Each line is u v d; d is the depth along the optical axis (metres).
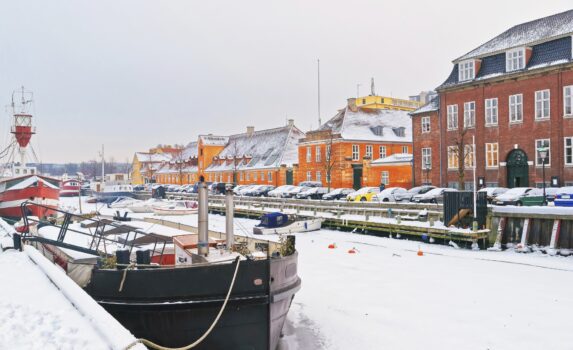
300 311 12.30
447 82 41.53
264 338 8.94
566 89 33.06
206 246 10.06
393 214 29.06
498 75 36.81
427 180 43.88
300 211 35.59
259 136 76.88
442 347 9.80
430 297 13.21
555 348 9.58
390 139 55.72
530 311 11.80
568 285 14.03
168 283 8.67
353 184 53.28
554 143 33.72
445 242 21.48
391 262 18.08
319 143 55.56
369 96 81.19
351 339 10.38
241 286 8.72
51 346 6.16
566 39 33.44
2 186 32.75
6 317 7.36
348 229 27.77
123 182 93.12
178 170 94.75
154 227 17.91
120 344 5.87
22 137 38.28
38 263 11.54
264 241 11.56
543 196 28.31
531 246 18.75
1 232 20.92
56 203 33.12
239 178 72.88
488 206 20.52
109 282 9.01
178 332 8.74
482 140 38.44
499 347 9.71
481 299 12.89
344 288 14.38
